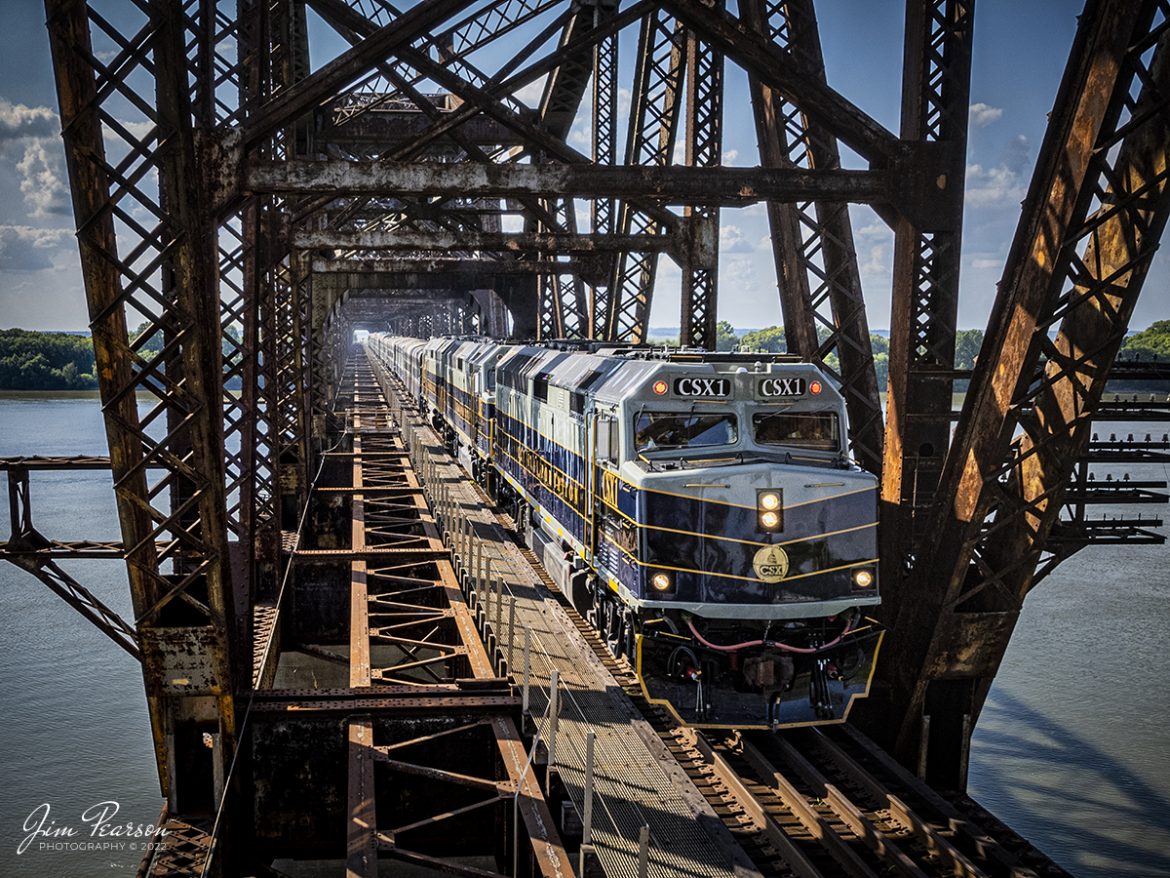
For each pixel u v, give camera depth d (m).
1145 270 10.45
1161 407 11.77
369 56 12.06
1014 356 11.12
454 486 31.98
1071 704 25.30
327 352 44.12
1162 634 31.17
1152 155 10.27
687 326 19.44
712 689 12.30
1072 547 12.34
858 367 14.37
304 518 27.11
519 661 14.58
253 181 12.16
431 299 64.44
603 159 26.12
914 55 13.09
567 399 17.70
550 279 35.16
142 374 10.27
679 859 9.20
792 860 9.77
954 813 10.84
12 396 131.88
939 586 12.32
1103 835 18.55
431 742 12.33
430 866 9.85
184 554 11.12
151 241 9.99
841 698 12.55
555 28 22.02
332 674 25.80
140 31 9.49
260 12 15.29
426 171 12.68
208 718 11.55
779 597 12.27
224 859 11.32
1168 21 9.59
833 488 12.59
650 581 12.39
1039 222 10.86
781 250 14.62
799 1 13.82
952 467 12.16
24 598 38.06
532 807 10.23
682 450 13.09
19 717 27.06
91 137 9.64
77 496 57.00
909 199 12.94
